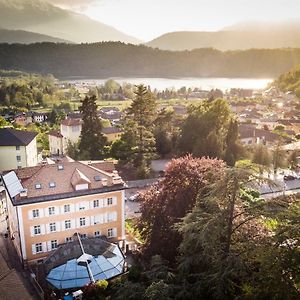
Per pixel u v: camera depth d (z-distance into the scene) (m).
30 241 46.22
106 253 44.25
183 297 27.72
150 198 43.41
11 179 49.50
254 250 26.45
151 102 87.62
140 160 83.00
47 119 186.00
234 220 30.64
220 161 43.25
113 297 34.97
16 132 91.38
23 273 45.56
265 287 25.42
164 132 96.75
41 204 45.62
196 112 98.31
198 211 30.88
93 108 89.31
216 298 26.52
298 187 81.44
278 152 93.69
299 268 24.88
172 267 37.28
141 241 52.69
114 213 50.16
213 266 28.17
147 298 29.52
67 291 40.06
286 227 25.27
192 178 40.28
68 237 48.34
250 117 167.62
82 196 47.47
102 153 90.06
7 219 57.03
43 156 114.75
